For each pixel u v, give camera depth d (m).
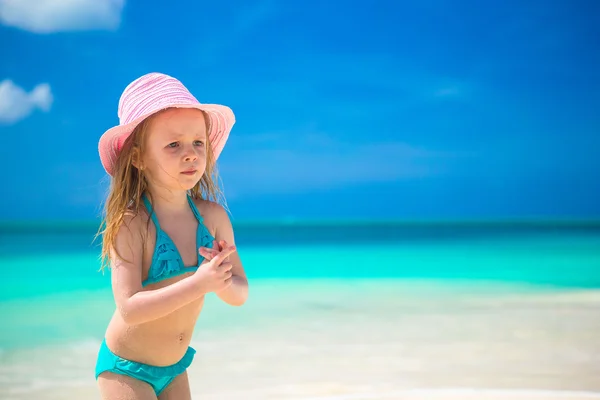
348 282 10.62
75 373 5.01
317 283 10.54
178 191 2.87
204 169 2.88
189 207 2.96
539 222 58.91
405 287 9.92
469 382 4.63
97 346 5.93
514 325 6.74
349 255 16.72
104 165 2.94
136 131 2.82
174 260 2.75
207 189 3.21
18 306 8.23
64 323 7.05
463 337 6.16
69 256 16.11
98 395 4.46
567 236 28.09
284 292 9.46
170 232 2.83
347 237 28.84
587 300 8.43
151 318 2.57
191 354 3.04
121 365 2.79
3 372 5.03
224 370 5.02
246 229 42.91
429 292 9.33
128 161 2.82
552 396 4.23
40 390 4.57
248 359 5.36
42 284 10.48
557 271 12.16
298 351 5.64
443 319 7.11
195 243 2.88
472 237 27.72
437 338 6.12
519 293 9.14
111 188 2.84
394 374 4.88
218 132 3.19
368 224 58.78
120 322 2.82
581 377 4.76
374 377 4.79
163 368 2.87
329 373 4.90
